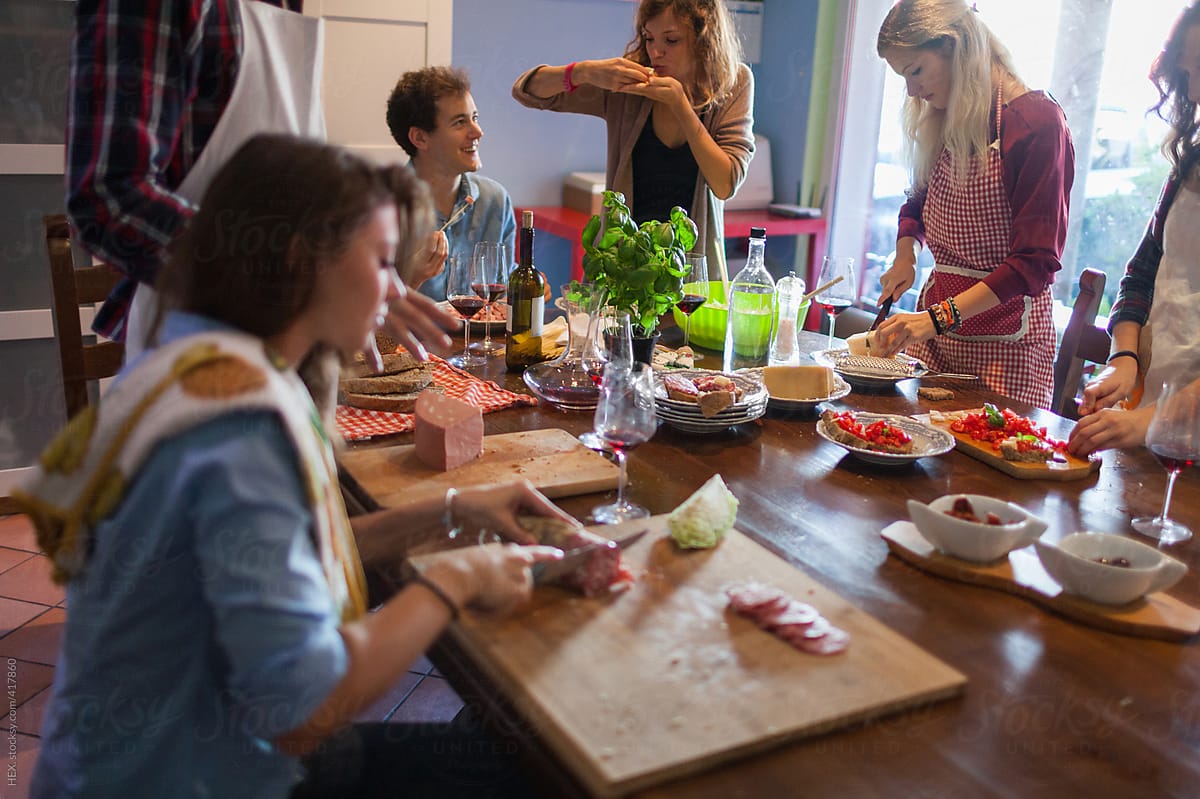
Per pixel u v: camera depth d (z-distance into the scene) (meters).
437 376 2.03
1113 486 1.61
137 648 0.97
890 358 2.23
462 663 1.10
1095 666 1.09
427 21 3.47
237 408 0.92
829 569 1.29
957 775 0.90
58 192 3.11
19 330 3.12
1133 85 3.37
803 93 4.41
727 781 0.88
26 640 2.46
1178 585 1.28
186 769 1.02
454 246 2.91
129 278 1.59
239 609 0.88
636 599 1.14
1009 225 2.34
